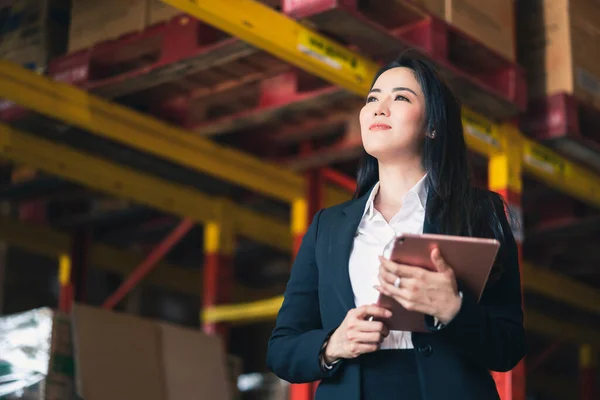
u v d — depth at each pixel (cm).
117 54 630
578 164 739
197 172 855
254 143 784
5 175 925
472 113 643
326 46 558
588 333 1259
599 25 722
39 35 656
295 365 217
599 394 1301
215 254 895
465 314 198
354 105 719
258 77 663
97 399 541
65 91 633
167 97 708
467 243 192
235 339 1280
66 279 988
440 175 225
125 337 589
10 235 941
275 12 530
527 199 916
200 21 584
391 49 555
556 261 1119
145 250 1133
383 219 225
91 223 998
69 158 768
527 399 1458
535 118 683
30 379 528
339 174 805
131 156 800
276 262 1255
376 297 216
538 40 698
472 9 616
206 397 645
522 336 218
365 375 210
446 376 206
